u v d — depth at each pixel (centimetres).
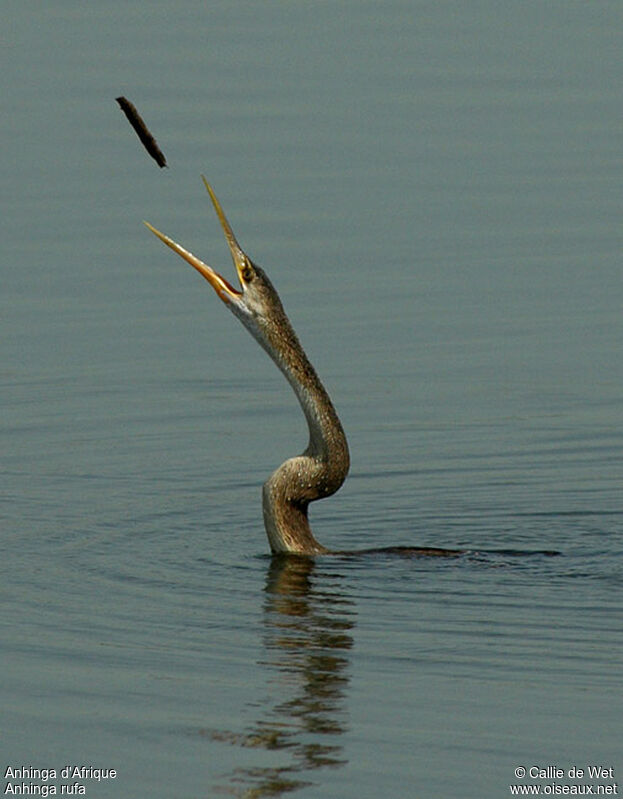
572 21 3497
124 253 2356
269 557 1302
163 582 1234
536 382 1866
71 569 1269
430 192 2578
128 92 3016
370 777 892
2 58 3238
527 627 1117
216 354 1989
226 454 1641
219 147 2759
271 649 1082
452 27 3472
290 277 2238
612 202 2527
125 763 918
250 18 3541
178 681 1029
